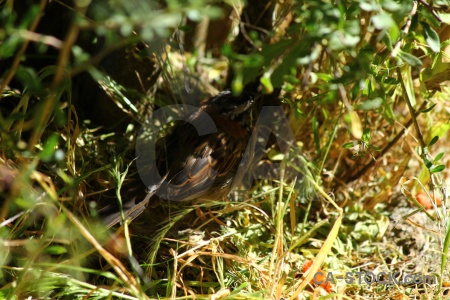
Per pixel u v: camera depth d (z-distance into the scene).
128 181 4.96
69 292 3.92
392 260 5.00
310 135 5.70
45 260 4.17
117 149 5.43
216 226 5.13
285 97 4.83
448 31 4.69
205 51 6.39
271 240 5.10
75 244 4.22
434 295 4.36
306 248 5.14
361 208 5.60
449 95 4.98
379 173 5.96
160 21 2.71
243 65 3.22
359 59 3.46
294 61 3.76
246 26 5.79
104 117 5.71
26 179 3.50
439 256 5.00
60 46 3.00
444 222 4.54
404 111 6.20
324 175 5.70
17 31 2.94
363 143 4.60
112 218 4.23
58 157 3.33
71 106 4.45
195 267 4.66
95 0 4.75
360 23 4.81
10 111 5.25
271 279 4.19
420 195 5.46
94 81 5.63
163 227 4.50
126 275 3.77
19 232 3.98
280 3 5.26
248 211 5.09
